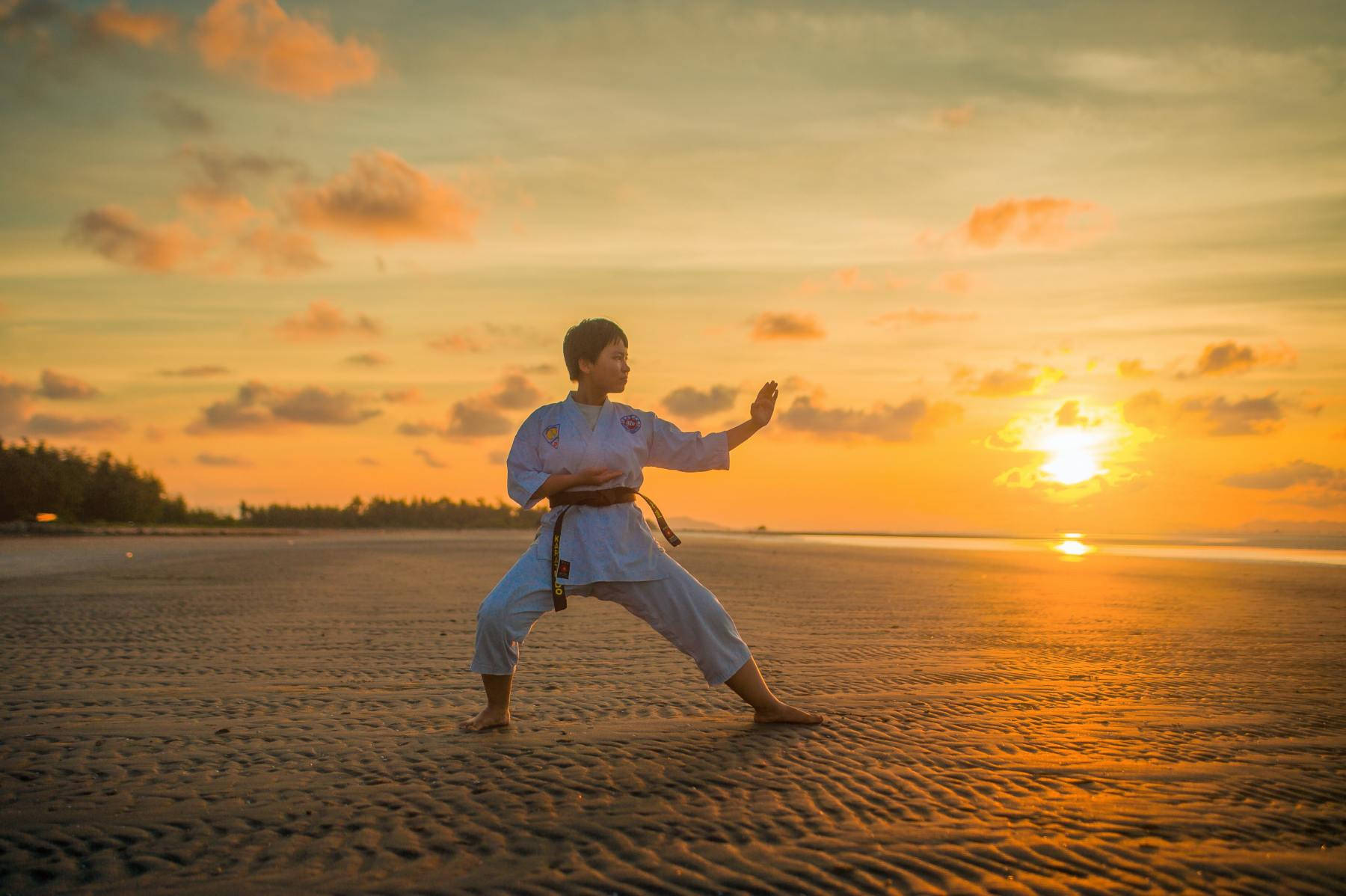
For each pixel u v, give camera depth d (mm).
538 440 4234
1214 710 4656
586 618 8828
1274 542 52594
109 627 7848
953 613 9812
